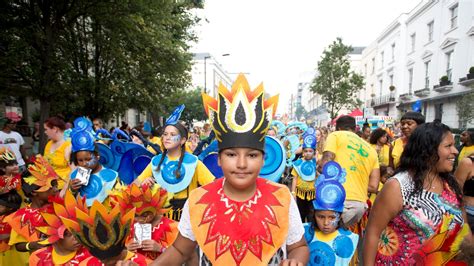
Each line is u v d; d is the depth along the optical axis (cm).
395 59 2869
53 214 205
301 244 147
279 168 294
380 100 3133
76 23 965
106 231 160
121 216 165
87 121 346
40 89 805
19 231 267
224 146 136
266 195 142
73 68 992
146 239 234
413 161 188
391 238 196
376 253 203
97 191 305
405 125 393
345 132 338
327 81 2822
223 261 132
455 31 1988
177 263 146
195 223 139
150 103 1286
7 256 309
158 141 711
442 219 182
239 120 133
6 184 310
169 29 1366
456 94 1909
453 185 194
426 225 183
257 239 133
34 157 293
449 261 185
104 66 1135
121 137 543
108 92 1080
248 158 134
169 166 311
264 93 140
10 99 1085
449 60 2088
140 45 1052
